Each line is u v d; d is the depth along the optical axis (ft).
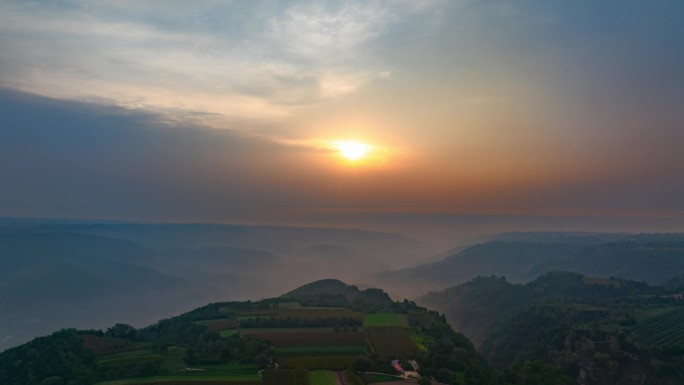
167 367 496.64
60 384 431.43
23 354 506.07
